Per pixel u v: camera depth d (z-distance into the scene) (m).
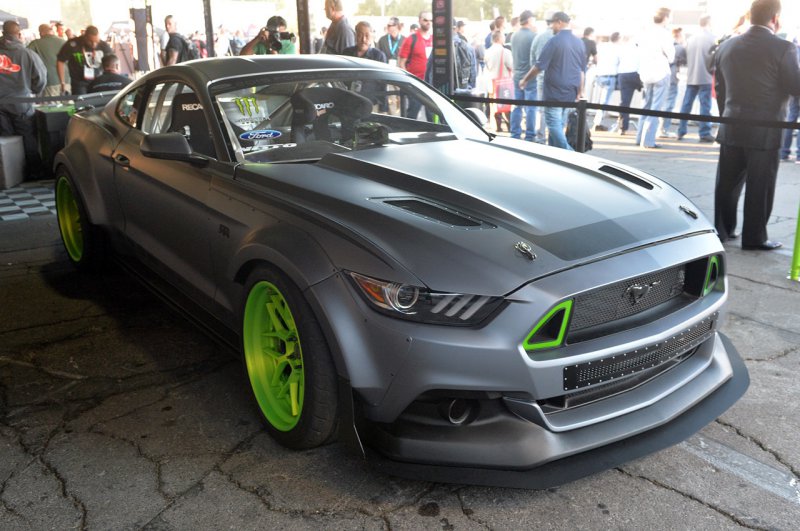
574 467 2.24
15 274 4.66
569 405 2.31
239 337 2.82
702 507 2.26
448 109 3.81
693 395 2.56
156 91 3.75
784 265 4.66
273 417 2.65
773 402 2.90
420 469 2.23
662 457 2.54
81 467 2.52
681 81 11.95
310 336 2.31
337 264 2.26
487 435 2.21
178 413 2.89
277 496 2.34
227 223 2.83
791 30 9.82
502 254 2.19
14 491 2.39
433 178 2.75
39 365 3.34
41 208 6.59
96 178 4.08
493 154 3.19
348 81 3.54
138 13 15.80
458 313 2.10
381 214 2.37
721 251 2.62
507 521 2.20
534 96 10.42
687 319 2.46
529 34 10.25
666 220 2.60
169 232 3.36
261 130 3.20
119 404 2.97
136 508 2.29
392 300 2.13
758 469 2.46
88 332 3.72
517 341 2.09
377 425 2.31
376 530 2.17
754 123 4.70
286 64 3.57
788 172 7.65
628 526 2.17
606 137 10.75
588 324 2.27
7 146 7.45
